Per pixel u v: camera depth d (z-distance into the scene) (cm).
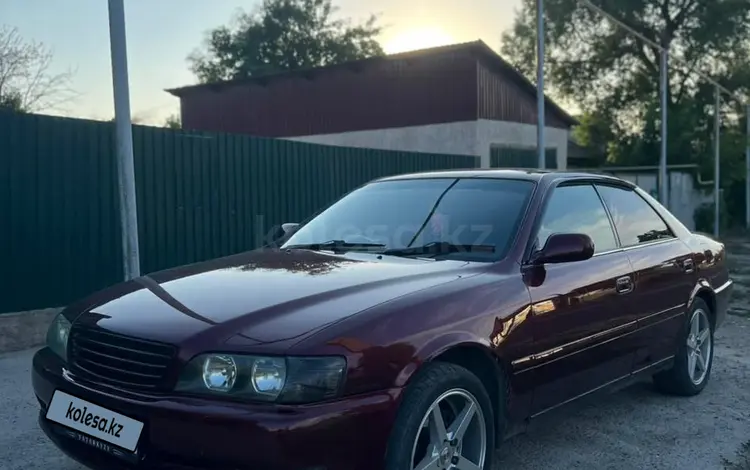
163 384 286
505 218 402
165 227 855
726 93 2758
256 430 264
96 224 768
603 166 3112
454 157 1398
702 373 554
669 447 440
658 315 480
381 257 391
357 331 288
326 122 2445
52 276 731
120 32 609
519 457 421
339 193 1125
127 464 286
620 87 3147
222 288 338
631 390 563
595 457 422
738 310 964
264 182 991
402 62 2261
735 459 421
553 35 3167
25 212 707
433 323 313
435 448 312
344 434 274
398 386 290
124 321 311
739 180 2803
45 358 348
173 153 864
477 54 2108
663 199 2003
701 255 550
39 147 716
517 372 353
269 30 4325
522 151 2245
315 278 345
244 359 277
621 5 2959
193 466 274
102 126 767
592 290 408
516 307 354
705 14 2889
